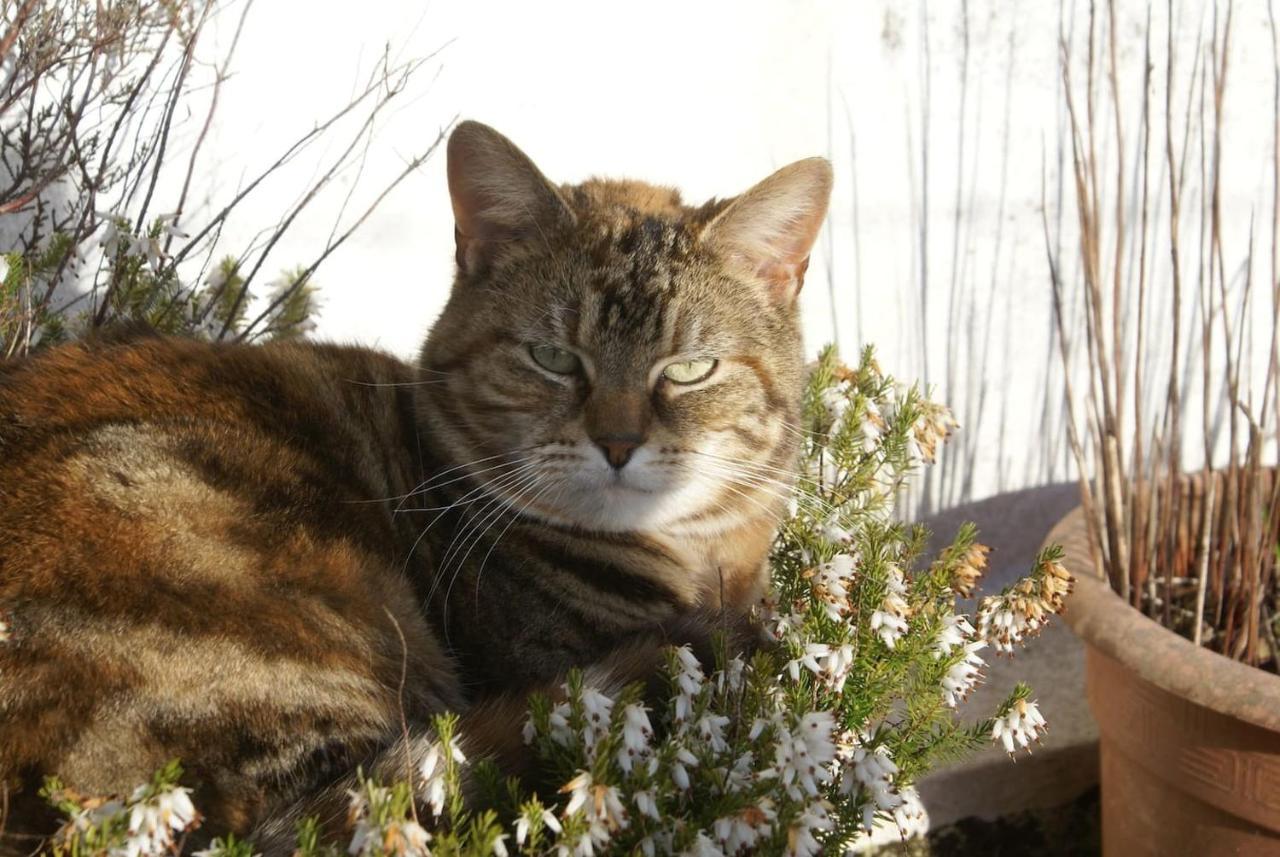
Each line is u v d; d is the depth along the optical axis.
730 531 0.65
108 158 0.69
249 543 0.57
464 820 0.52
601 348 0.62
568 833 0.50
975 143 0.82
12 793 0.53
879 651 0.60
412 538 0.62
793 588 0.61
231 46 0.72
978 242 0.83
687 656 0.55
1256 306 0.87
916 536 0.64
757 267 0.65
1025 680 0.83
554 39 0.76
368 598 0.59
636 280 0.62
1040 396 0.86
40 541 0.55
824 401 0.69
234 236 0.75
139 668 0.54
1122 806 0.72
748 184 0.80
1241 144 0.84
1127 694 0.70
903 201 0.81
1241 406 0.74
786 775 0.53
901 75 0.80
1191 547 0.78
